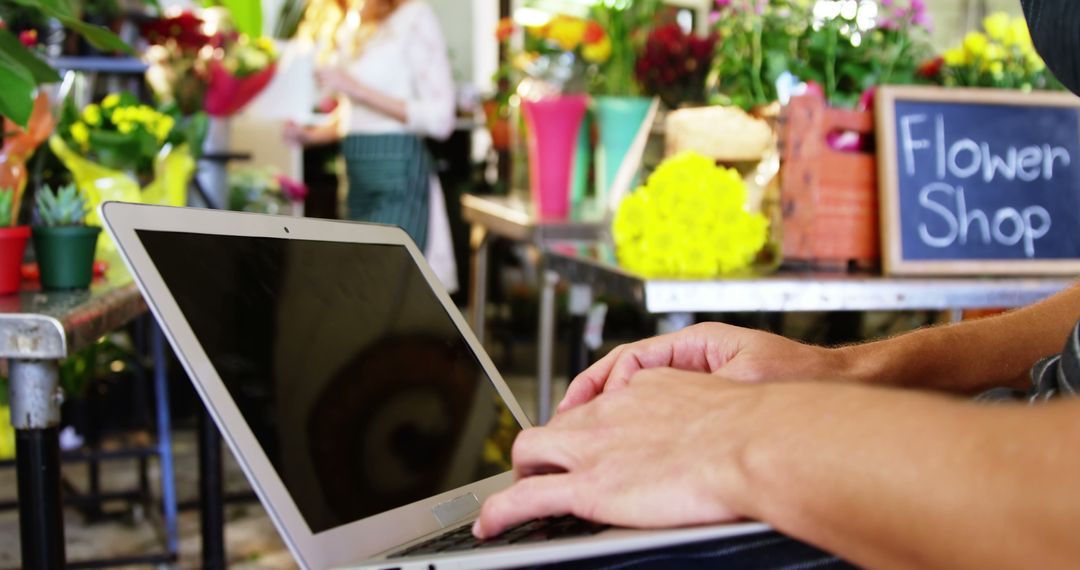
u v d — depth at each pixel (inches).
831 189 65.2
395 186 137.6
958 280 62.2
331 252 32.3
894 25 72.5
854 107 71.2
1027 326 35.2
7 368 45.1
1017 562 15.7
